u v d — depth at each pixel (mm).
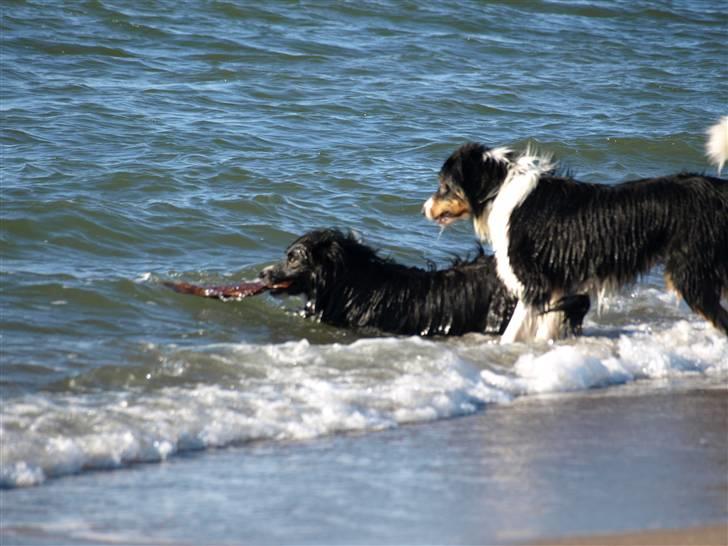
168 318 12422
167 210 15984
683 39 34281
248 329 12484
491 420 9359
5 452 7941
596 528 6727
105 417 8789
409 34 30766
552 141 21828
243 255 14969
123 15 28625
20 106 21094
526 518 6887
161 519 6852
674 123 24062
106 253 14438
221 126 21062
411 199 17625
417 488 7477
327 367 10508
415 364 10688
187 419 8883
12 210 14938
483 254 13508
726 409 9883
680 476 7809
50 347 10883
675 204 12031
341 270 13086
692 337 12539
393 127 22172
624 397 10312
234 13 30328
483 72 27703
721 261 12008
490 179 12523
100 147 19000
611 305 13883
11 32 26344
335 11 31844
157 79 24219
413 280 13172
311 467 7949
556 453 8344
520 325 12312
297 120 22078
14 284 12648
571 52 30984
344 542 6477
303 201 17188
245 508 7059
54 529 6656
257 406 9328
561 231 12195
